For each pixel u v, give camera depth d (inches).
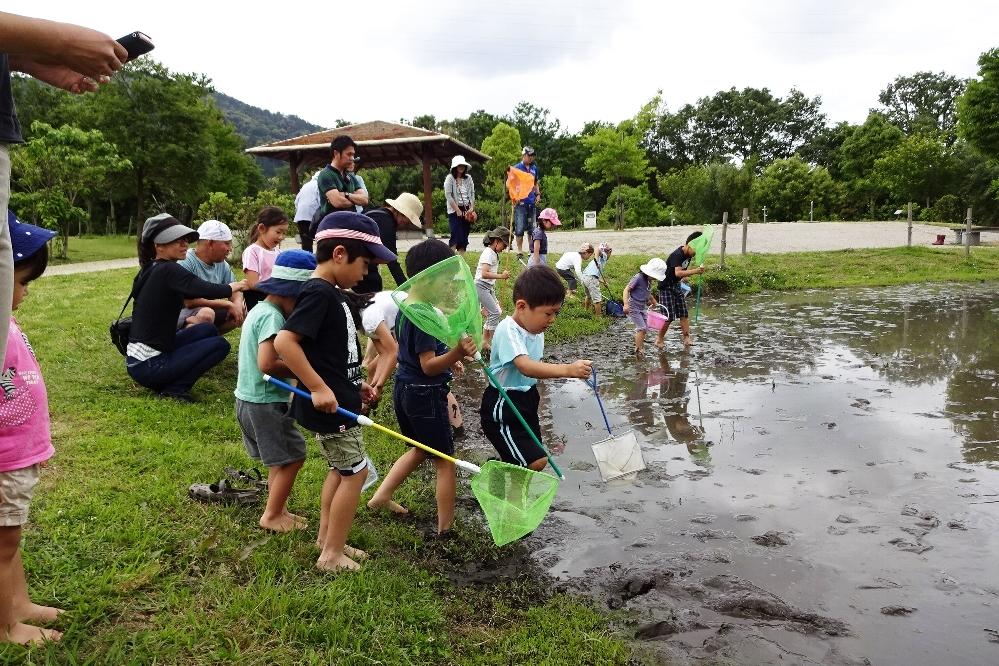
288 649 105.7
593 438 233.3
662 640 123.1
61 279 458.3
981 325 432.8
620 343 386.9
